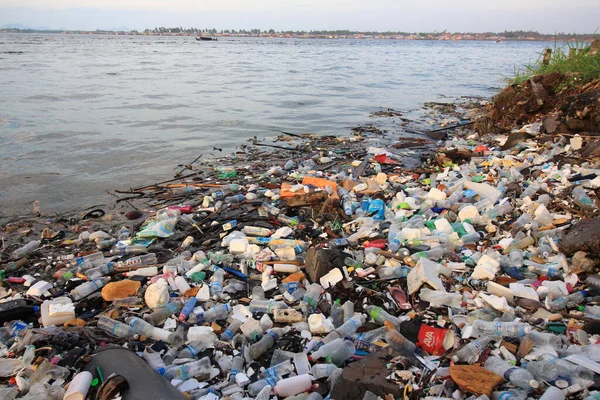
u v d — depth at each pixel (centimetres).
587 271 441
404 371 319
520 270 468
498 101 1295
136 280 495
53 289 493
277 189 796
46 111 1508
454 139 1205
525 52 8388
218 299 457
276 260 527
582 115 911
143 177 919
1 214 733
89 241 638
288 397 314
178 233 639
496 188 686
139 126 1347
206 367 356
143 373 314
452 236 548
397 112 1677
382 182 805
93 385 317
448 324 397
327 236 598
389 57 5638
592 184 629
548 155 835
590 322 365
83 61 3875
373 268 492
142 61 4091
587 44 1284
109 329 402
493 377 308
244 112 1611
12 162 988
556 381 299
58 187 854
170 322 420
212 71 3184
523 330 359
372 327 394
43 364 349
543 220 564
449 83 2705
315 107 1752
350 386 308
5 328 415
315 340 383
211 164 1009
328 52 6819
